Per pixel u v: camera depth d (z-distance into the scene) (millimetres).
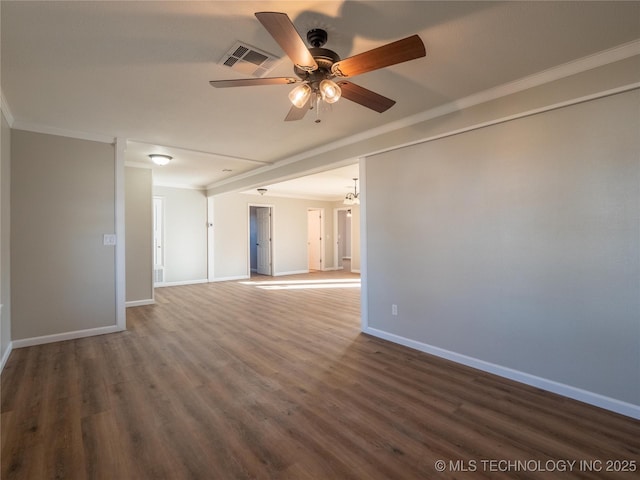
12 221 3504
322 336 3951
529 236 2648
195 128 3740
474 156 2975
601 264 2311
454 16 1876
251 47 2164
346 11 1832
